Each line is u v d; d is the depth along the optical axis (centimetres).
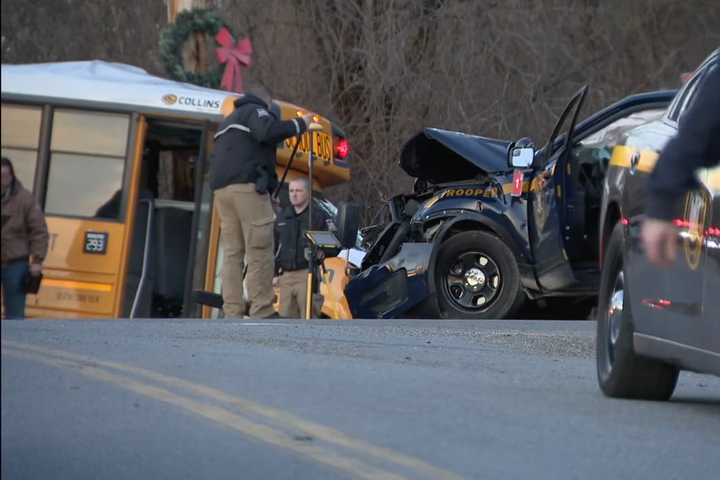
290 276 3931
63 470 1146
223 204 3512
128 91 4238
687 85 1889
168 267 4266
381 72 6975
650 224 1100
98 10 6475
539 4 7212
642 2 7506
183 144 4281
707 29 7619
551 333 2934
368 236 4338
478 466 1358
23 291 2952
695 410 1842
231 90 5553
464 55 7062
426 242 3931
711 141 1098
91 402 1414
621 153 1995
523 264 3772
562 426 1619
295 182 3919
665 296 1762
